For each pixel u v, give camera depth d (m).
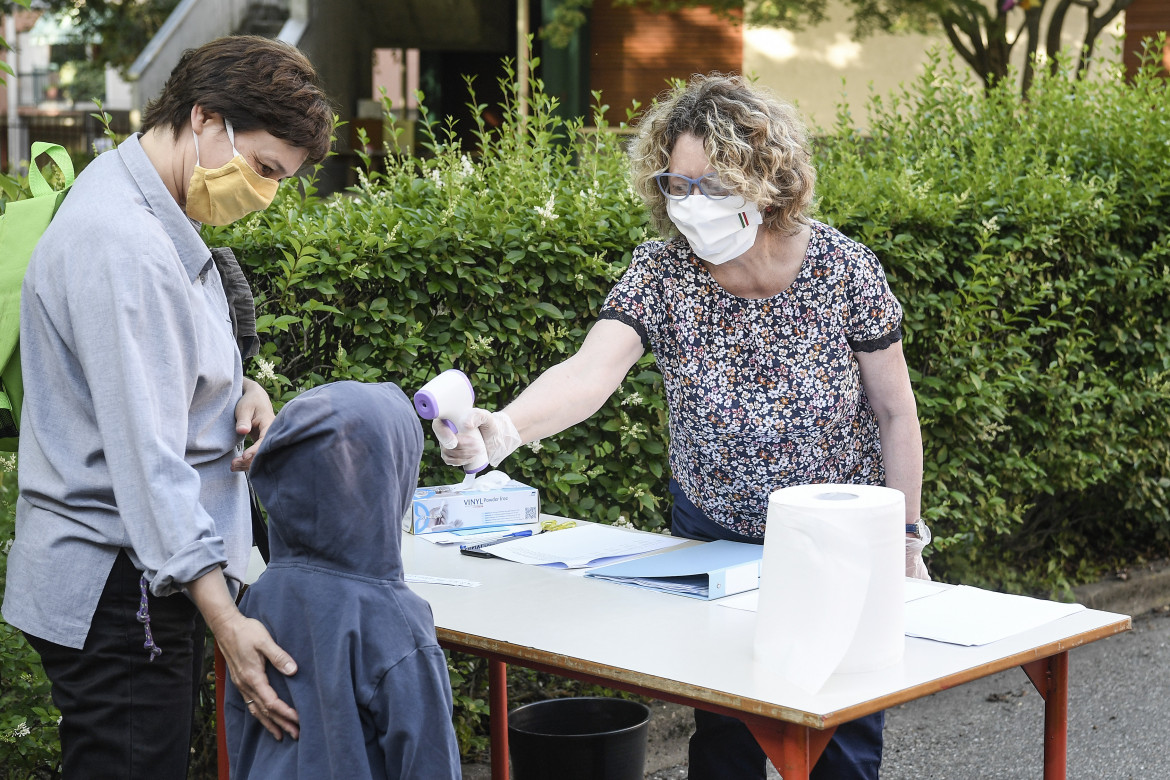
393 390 1.86
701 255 2.38
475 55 13.05
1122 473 5.25
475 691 3.88
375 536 1.74
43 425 1.92
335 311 3.27
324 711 1.68
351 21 12.21
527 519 2.97
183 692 2.02
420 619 1.75
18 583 1.96
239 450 2.19
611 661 1.91
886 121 5.49
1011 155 4.80
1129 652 4.82
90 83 17.98
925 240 4.39
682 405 2.52
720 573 2.29
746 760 2.50
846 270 2.43
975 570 5.07
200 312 2.01
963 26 9.48
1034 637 2.03
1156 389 5.10
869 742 2.41
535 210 3.60
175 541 1.79
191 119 2.01
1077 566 5.48
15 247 2.00
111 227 1.87
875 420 2.61
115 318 1.83
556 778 3.00
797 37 11.28
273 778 1.71
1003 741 3.98
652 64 11.46
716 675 1.83
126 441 1.82
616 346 2.50
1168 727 4.05
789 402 2.43
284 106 2.01
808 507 1.81
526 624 2.13
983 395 4.45
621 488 3.78
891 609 1.85
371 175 3.77
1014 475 4.74
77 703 1.94
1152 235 5.19
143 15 17.20
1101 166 5.10
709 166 2.30
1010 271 4.61
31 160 2.24
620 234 3.74
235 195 2.03
